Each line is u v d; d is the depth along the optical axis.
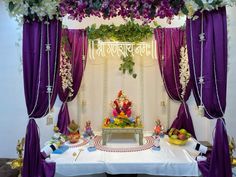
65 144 2.52
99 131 3.07
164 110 3.06
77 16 1.86
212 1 1.70
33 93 1.91
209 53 1.79
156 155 2.18
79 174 2.01
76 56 2.87
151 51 2.91
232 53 2.69
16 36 3.02
